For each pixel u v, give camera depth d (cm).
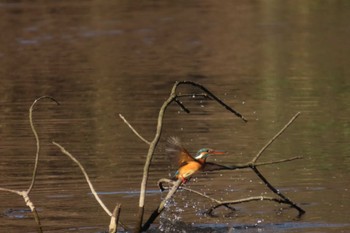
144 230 1223
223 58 2892
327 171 1506
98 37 3409
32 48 3169
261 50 3053
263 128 1847
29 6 4238
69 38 3391
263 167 1545
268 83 2400
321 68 2639
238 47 3130
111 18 3884
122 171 1520
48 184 1449
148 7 4244
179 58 2903
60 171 1527
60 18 3875
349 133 1784
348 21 3725
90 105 2123
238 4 4306
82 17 3906
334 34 3394
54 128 1877
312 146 1686
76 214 1298
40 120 1958
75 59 2908
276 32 3481
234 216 1292
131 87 2362
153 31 3541
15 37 3422
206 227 1243
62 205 1342
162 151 1661
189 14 4006
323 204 1330
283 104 2100
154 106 2095
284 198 1278
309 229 1227
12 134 1825
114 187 1426
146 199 1371
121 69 2686
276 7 4194
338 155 1612
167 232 1229
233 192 1405
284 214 1292
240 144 1706
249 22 3756
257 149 1669
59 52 3069
